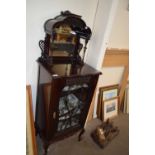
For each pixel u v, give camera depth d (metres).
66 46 1.45
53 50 1.40
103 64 2.02
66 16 1.28
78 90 1.40
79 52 1.61
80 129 1.69
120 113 2.58
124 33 2.06
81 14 1.56
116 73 2.39
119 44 2.12
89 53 1.80
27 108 1.32
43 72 1.38
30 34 1.34
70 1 1.42
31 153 1.40
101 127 1.99
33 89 1.60
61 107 1.41
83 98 1.51
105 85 2.36
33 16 1.29
